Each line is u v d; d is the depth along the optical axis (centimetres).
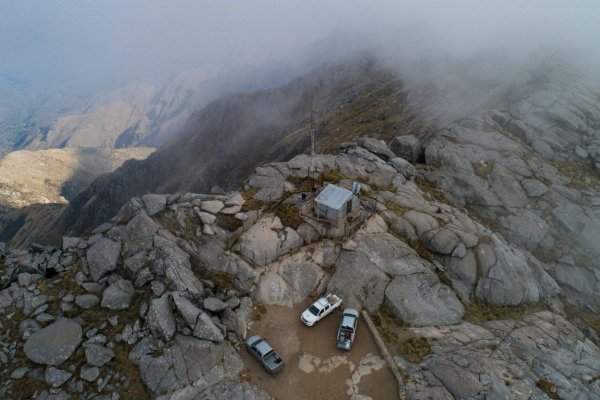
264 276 3144
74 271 2950
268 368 2492
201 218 3409
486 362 2520
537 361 2658
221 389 2372
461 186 4638
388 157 4956
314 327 2866
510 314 3250
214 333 2539
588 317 3753
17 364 2430
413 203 4009
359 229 3456
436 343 2731
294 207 3656
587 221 4381
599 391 2502
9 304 2745
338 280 3128
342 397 2411
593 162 5028
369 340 2778
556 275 4075
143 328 2578
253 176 4175
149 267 2928
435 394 2330
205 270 3098
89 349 2470
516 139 5231
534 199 4569
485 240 3638
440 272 3350
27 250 3238
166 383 2345
